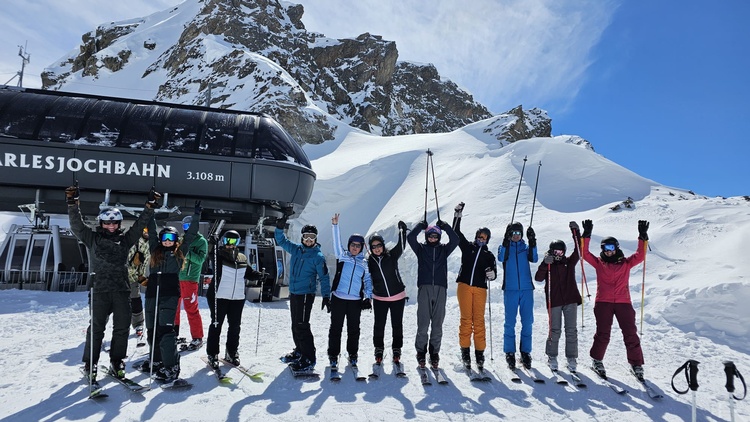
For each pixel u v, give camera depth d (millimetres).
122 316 5035
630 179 23391
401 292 5918
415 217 23484
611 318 5945
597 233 14938
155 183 13828
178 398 4660
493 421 4469
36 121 13547
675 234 13609
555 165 25031
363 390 5168
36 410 4262
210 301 5938
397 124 103938
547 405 4938
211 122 15172
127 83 104750
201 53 93062
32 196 13391
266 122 15984
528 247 6250
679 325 8344
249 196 14500
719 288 8688
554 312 6059
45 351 6344
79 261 16859
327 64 114438
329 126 60594
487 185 23953
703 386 5676
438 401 4918
